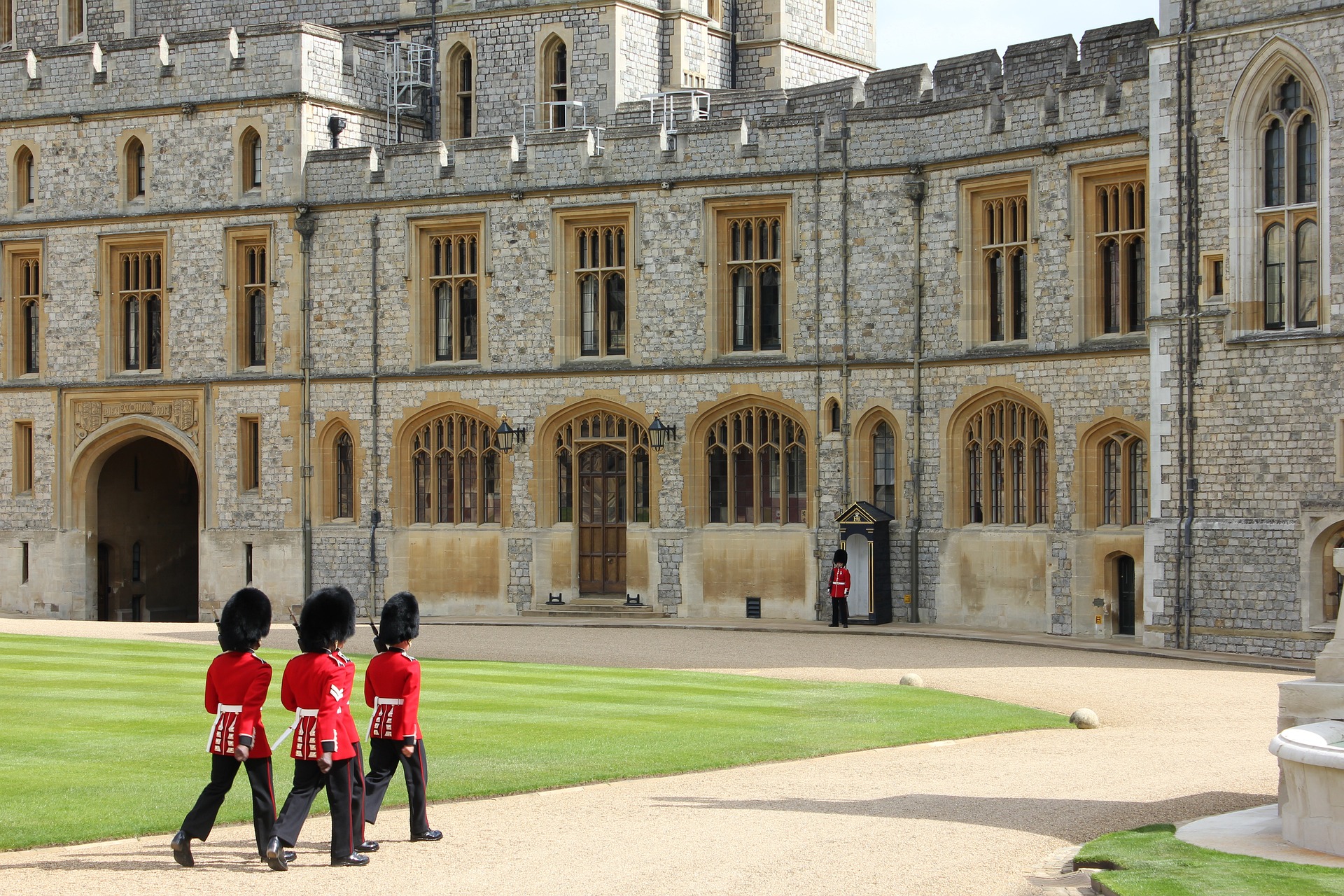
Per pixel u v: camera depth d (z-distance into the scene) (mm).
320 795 14305
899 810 13289
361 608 35594
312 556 36031
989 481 30969
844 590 31047
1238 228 25797
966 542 31094
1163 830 12289
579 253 34594
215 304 36781
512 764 15203
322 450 36125
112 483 39219
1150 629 26750
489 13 39375
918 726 18094
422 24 40062
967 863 11367
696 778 14906
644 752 15914
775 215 33188
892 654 26453
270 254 36344
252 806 12844
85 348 37906
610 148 34062
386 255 35625
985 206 31109
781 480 33062
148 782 14031
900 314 31875
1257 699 20828
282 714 18125
